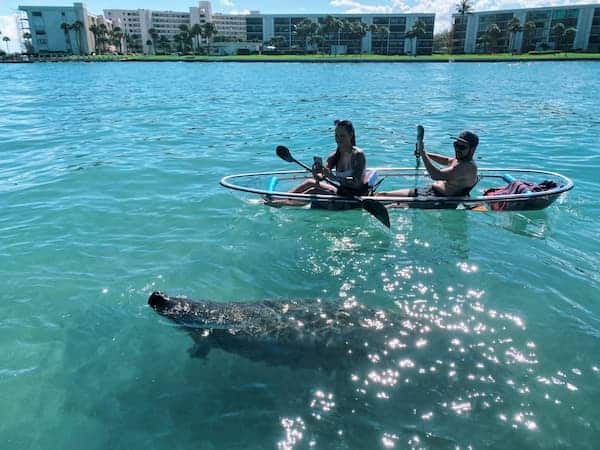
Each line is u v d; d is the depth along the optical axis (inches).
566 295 179.0
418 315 164.9
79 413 125.4
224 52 4389.8
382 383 131.3
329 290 184.5
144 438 118.0
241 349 145.1
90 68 2628.0
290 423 121.3
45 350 149.6
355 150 270.1
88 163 386.6
